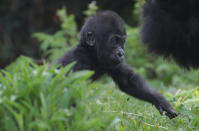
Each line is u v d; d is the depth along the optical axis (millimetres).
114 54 11617
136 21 33781
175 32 10844
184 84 21734
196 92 12562
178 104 11805
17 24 36625
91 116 8023
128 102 12148
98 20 11859
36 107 7676
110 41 11625
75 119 7762
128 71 12000
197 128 10438
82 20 36031
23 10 37375
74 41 23922
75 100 8117
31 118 7574
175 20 10688
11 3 37312
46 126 7258
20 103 7848
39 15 37594
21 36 36656
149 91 11609
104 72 12398
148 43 11938
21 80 8062
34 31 36438
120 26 11789
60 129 7551
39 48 34031
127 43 24578
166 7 10664
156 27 11195
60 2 37031
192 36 10742
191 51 11117
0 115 7727
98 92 8648
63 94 8086
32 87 7848
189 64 11672
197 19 10539
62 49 23281
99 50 11750
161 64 23656
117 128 9305
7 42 35969
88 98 8414
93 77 12203
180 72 23219
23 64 8523
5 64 35188
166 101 11398
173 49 11359
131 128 10055
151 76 24547
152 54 12094
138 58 24688
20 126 7395
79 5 36156
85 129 7465
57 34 24281
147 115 11297
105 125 7953
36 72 8164
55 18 33750
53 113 7676
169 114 11195
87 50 11812
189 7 10438
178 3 10461
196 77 22688
